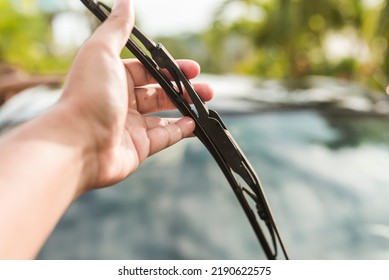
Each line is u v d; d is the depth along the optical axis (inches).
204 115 38.9
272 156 73.1
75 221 60.1
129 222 59.9
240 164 39.2
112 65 31.7
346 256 56.1
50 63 538.3
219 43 593.0
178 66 37.9
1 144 25.7
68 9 404.8
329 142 77.2
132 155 35.9
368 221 61.3
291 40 467.5
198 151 73.4
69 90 30.4
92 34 33.4
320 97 94.6
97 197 64.2
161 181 67.0
